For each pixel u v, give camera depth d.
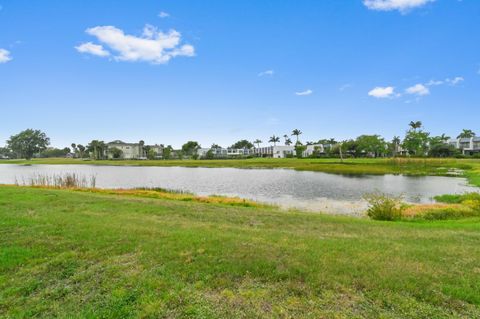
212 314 3.60
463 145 84.06
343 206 17.47
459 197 18.64
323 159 78.19
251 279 4.52
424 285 4.34
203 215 10.03
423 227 9.07
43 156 138.75
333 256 5.45
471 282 4.47
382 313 3.67
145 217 9.17
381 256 5.50
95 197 13.40
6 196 12.73
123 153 112.50
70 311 3.74
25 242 6.10
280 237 6.86
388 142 90.69
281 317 3.56
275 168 55.59
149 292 4.12
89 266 5.03
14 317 3.62
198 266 4.93
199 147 119.81
